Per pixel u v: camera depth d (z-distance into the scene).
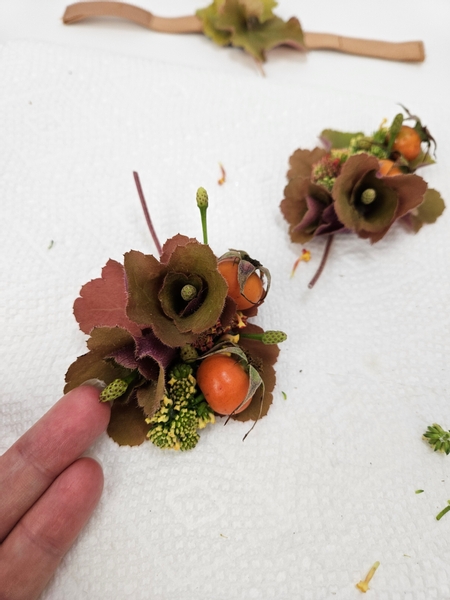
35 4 0.24
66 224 0.19
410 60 0.25
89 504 0.15
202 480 0.16
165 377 0.15
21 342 0.17
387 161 0.19
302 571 0.15
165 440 0.15
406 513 0.16
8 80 0.21
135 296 0.13
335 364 0.18
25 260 0.18
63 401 0.15
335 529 0.16
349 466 0.17
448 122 0.22
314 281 0.19
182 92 0.22
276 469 0.16
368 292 0.19
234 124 0.22
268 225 0.20
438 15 0.26
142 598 0.15
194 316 0.14
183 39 0.24
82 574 0.15
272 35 0.24
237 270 0.15
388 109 0.23
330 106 0.22
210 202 0.20
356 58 0.25
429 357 0.18
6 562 0.14
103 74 0.22
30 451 0.15
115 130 0.21
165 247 0.15
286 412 0.17
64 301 0.18
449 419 0.18
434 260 0.20
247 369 0.15
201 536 0.16
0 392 0.17
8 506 0.15
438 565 0.16
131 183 0.20
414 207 0.18
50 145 0.20
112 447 0.17
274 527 0.16
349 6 0.26
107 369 0.15
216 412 0.16
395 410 0.18
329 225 0.19
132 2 0.25
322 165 0.19
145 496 0.16
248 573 0.15
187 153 0.21
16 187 0.20
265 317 0.18
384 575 0.15
